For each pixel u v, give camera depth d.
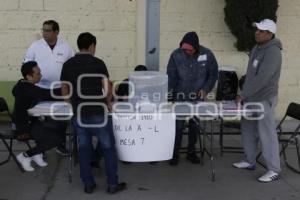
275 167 5.34
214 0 7.67
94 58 4.82
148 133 4.93
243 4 7.09
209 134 6.82
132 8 7.64
